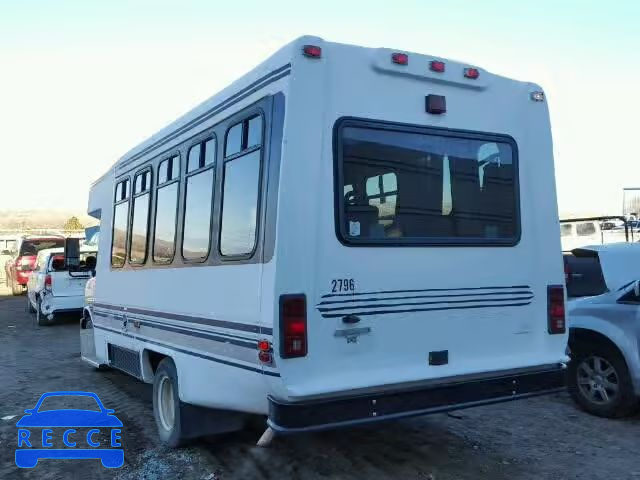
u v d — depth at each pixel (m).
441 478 4.85
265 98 4.31
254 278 4.21
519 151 5.08
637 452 5.37
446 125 4.73
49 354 11.00
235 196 4.58
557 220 5.17
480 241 4.78
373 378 4.23
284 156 4.03
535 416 6.42
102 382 8.55
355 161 4.30
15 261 22.20
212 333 4.79
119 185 7.32
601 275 6.95
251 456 5.41
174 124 5.82
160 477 5.04
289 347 3.96
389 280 4.36
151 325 6.07
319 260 4.10
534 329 4.99
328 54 4.24
